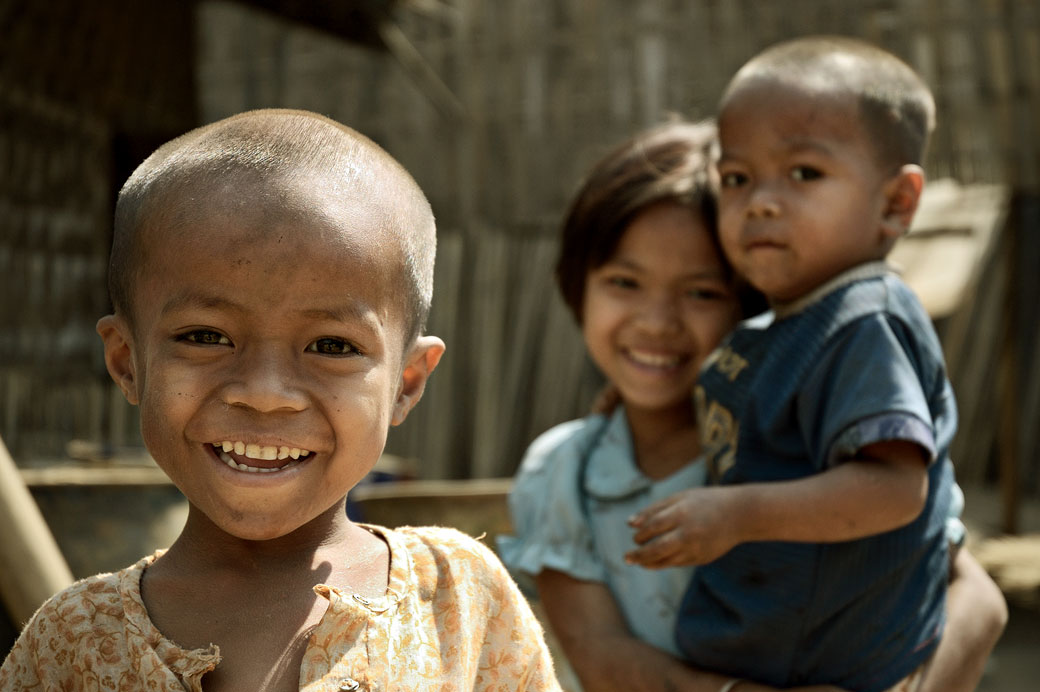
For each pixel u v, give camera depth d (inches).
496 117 295.3
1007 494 286.4
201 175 46.2
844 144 73.7
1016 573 251.1
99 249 250.2
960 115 249.4
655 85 280.8
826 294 73.4
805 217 73.4
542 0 290.8
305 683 44.8
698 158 84.2
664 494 80.0
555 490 83.1
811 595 69.5
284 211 45.1
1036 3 243.3
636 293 82.2
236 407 44.8
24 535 72.3
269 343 45.0
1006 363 278.5
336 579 48.5
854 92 74.5
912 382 67.6
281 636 46.2
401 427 323.3
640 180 82.0
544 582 81.1
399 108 302.5
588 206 83.7
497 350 311.7
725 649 72.1
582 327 87.7
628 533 80.0
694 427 83.3
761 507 65.0
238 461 45.8
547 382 309.7
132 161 262.5
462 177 299.0
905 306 71.7
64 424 239.9
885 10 257.1
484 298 312.0
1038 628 213.2
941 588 73.8
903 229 76.5
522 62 292.8
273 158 46.5
